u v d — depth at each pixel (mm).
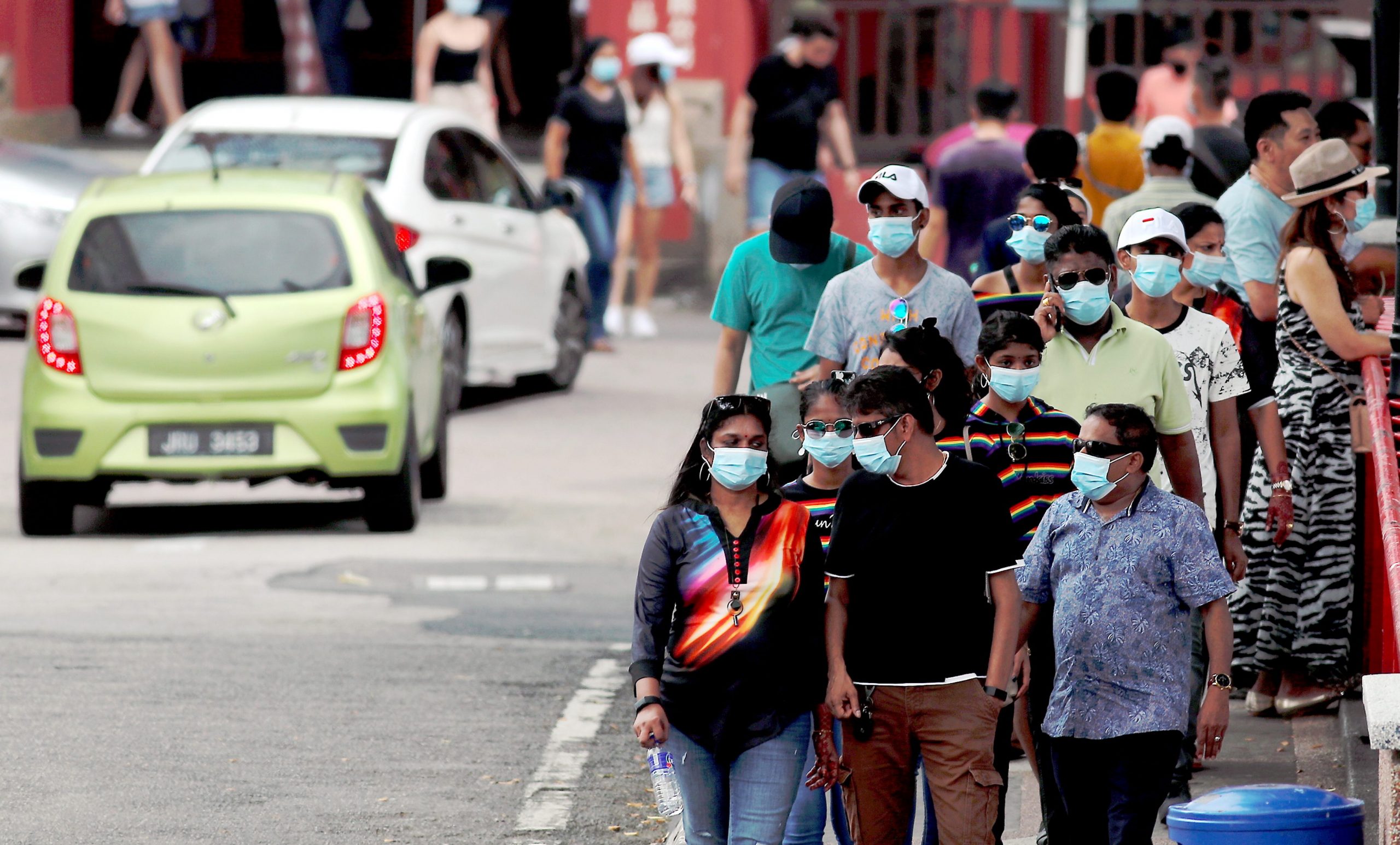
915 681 19562
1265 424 26125
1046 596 20922
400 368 40281
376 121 54469
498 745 26969
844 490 19719
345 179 42875
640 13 80875
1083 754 20672
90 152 87875
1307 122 28750
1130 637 20344
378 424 39625
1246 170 41688
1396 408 26562
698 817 19438
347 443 39500
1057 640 20719
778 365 27516
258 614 33719
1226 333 23828
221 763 25875
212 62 105938
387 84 104375
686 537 19281
